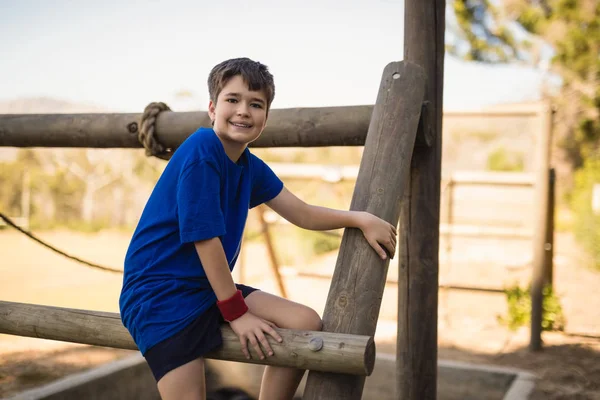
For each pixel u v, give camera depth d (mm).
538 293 4859
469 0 12703
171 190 1560
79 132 2994
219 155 1550
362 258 1676
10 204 16578
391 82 2162
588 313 6152
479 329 5578
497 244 11656
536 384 3582
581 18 11906
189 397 1456
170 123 2818
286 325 1583
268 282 8414
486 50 13188
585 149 14477
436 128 2459
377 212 1823
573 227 12656
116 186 17141
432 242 2500
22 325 1863
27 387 3857
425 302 2518
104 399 3299
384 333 5480
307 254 11602
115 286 8234
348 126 2498
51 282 8500
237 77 1566
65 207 16797
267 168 1856
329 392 1439
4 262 10430
